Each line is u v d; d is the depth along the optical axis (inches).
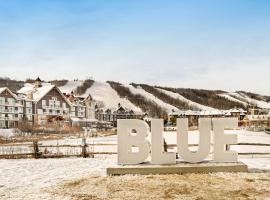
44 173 582.6
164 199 379.2
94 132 2340.1
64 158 811.4
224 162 560.1
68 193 419.8
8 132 2177.7
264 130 2573.8
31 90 3405.5
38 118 3294.8
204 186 436.1
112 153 869.8
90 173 564.4
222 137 562.9
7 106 3036.4
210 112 4977.9
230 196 386.9
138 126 555.2
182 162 565.3
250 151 948.6
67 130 2386.8
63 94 3779.5
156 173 523.2
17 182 501.7
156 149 552.7
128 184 455.5
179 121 556.7
